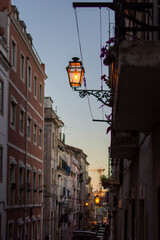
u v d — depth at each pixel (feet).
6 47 75.92
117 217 85.56
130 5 19.30
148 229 27.76
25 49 92.84
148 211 27.86
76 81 40.37
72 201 219.20
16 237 83.25
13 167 81.61
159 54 16.55
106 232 153.99
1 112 72.74
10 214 78.28
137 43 16.69
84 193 292.61
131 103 20.34
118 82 17.83
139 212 33.42
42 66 116.57
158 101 19.93
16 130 84.23
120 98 19.62
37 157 107.96
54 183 153.38
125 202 53.26
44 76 116.88
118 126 25.70
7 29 77.20
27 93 94.48
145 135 28.02
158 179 23.50
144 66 16.43
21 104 89.10
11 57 80.59
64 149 177.58
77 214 245.45
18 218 85.25
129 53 16.58
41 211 113.50
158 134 23.77
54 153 153.48
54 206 153.07
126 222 54.03
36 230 106.11
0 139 71.77
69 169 195.83
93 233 119.75
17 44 85.25
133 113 22.15
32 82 101.55
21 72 90.12
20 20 91.45
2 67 73.36
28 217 96.07
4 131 74.64
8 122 77.87
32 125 101.65
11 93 80.23
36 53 103.09
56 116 155.74
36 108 106.73
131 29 19.07
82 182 275.80
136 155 38.58
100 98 40.14
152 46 16.65
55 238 155.12
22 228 89.04
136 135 34.47
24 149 91.71
